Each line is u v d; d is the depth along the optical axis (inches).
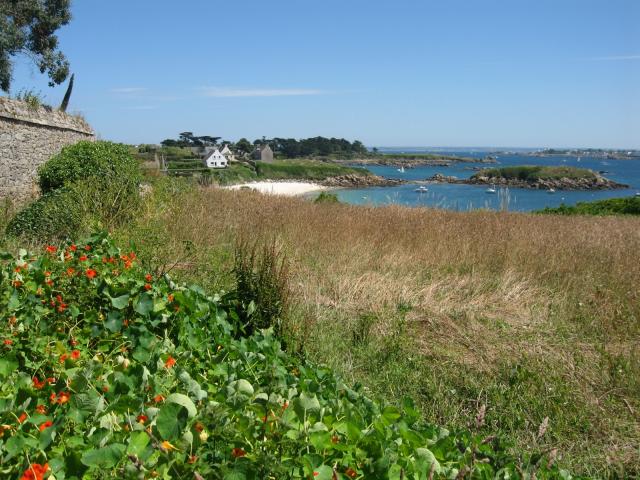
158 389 124.9
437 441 120.2
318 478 99.0
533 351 226.7
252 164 3425.2
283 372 154.6
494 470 119.8
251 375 151.4
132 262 215.0
